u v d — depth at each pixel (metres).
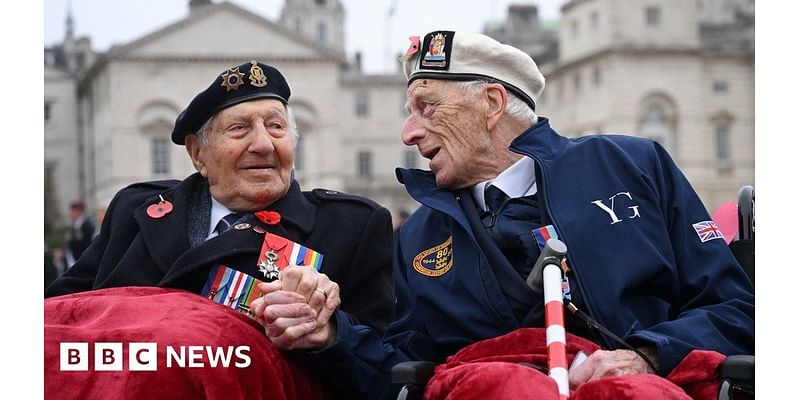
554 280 2.92
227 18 70.06
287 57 71.00
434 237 3.59
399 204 82.19
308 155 71.62
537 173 3.48
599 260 3.32
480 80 3.57
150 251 3.64
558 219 3.38
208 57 69.56
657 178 3.49
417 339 3.52
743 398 3.05
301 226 3.66
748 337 3.17
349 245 3.70
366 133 82.44
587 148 3.52
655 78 68.44
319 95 71.69
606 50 68.19
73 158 79.88
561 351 2.85
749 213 3.61
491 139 3.59
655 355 3.10
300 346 3.24
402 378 3.13
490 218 3.53
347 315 3.55
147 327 3.12
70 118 80.00
